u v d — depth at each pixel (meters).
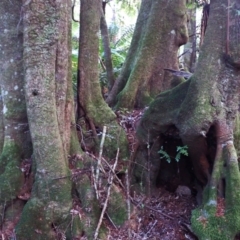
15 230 4.04
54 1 4.16
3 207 4.25
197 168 4.80
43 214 4.03
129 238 4.14
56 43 4.21
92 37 5.88
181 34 7.45
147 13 7.93
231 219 3.97
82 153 4.77
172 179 5.42
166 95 5.12
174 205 5.09
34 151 4.18
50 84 4.16
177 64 7.52
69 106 4.68
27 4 4.07
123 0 11.02
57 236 4.04
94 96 5.90
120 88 7.65
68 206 4.14
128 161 5.35
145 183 5.22
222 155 4.39
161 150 5.08
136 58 7.36
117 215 4.39
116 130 5.63
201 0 6.62
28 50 4.09
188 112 4.46
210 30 4.56
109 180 4.39
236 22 4.30
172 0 7.36
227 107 4.50
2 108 4.70
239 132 4.68
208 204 4.21
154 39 7.31
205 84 4.43
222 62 4.46
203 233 4.00
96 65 5.95
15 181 4.32
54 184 4.10
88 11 5.86
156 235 4.39
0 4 4.54
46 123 4.12
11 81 4.60
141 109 6.96
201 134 4.33
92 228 4.12
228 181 4.21
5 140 4.61
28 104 4.14
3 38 4.58
